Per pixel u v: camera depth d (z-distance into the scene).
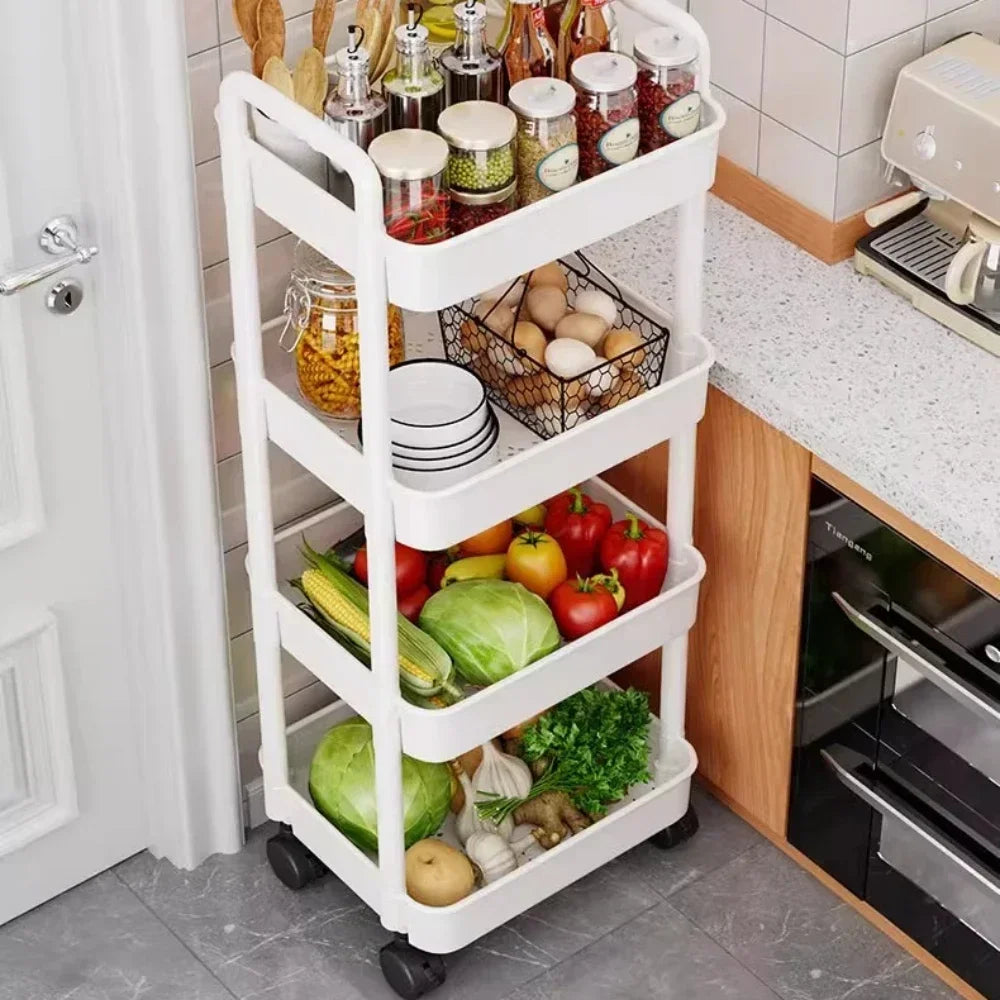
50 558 2.47
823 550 2.43
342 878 2.60
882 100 2.46
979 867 2.43
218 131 2.28
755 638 2.63
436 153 1.98
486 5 2.21
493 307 2.36
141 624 2.59
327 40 2.23
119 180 2.20
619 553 2.49
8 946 2.68
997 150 2.29
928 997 2.58
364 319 2.00
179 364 2.36
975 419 2.30
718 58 2.57
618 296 2.44
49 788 2.65
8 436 2.34
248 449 2.32
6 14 2.06
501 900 2.51
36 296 2.27
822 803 2.65
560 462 2.21
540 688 2.38
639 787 2.68
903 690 2.42
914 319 2.46
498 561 2.53
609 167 2.11
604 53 2.12
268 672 2.54
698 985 2.61
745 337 2.43
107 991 2.62
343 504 2.68
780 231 2.60
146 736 2.70
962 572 2.24
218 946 2.68
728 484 2.54
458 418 2.23
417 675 2.37
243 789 2.83
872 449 2.26
